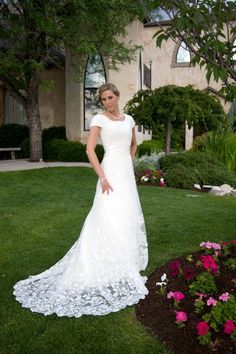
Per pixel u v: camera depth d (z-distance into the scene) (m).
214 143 10.48
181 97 9.55
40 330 2.53
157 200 6.56
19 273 3.50
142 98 10.20
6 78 11.70
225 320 2.40
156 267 3.54
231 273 3.17
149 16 2.51
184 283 3.06
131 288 3.02
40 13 10.05
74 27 10.61
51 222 5.21
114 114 3.31
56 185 8.08
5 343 2.39
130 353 2.25
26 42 10.88
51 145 13.13
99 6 10.37
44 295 3.02
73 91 13.60
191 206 6.09
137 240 3.34
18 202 6.51
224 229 4.80
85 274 3.11
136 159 9.78
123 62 12.22
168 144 10.41
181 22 2.24
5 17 10.96
